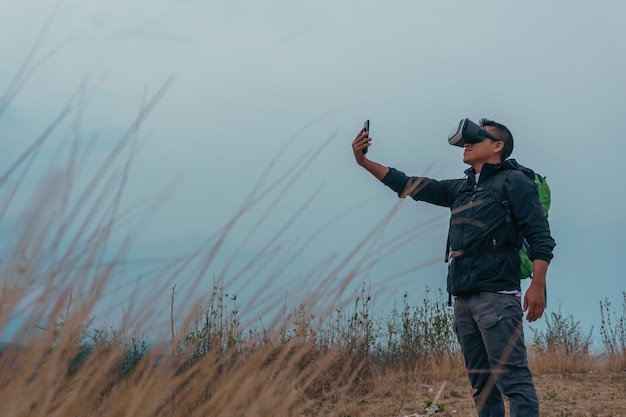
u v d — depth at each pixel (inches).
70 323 48.8
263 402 57.5
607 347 361.4
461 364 278.8
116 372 53.0
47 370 47.7
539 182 137.9
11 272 46.0
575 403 248.2
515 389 128.2
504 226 131.6
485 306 131.3
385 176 146.6
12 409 45.3
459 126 138.6
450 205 146.9
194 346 55.8
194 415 55.5
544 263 128.7
